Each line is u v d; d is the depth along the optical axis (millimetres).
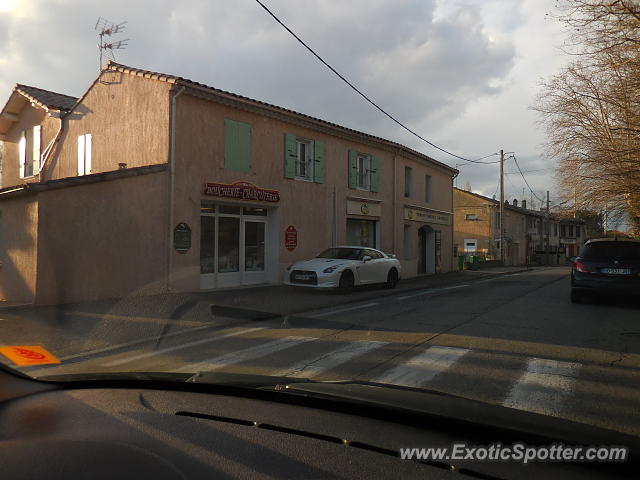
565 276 22734
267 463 2045
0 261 10953
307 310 9969
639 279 10125
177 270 11234
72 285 10094
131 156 12859
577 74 14992
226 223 13617
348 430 2447
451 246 26938
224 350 6266
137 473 1867
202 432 2393
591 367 5395
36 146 17156
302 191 15781
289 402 2922
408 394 2893
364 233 19344
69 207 10117
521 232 49062
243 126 13695
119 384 3342
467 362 5609
